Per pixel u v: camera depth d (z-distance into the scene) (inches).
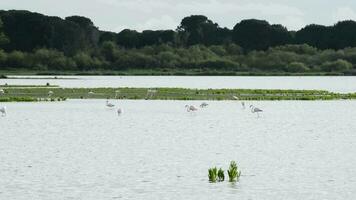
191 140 4815.5
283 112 7490.2
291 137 5054.1
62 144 4559.5
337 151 4259.4
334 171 3518.7
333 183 3213.6
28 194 2957.7
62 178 3304.6
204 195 2952.8
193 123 6141.7
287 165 3713.1
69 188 3083.2
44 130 5467.5
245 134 5246.1
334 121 6407.5
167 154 4106.8
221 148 4394.7
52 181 3230.8
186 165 3695.9
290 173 3472.0
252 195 2960.1
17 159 3875.5
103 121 6289.4
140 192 3006.9
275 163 3782.0
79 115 6899.6
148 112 7337.6
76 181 3238.2
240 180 3289.9
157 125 5944.9
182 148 4384.8
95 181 3238.2
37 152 4160.9
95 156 4005.9
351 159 3919.8
